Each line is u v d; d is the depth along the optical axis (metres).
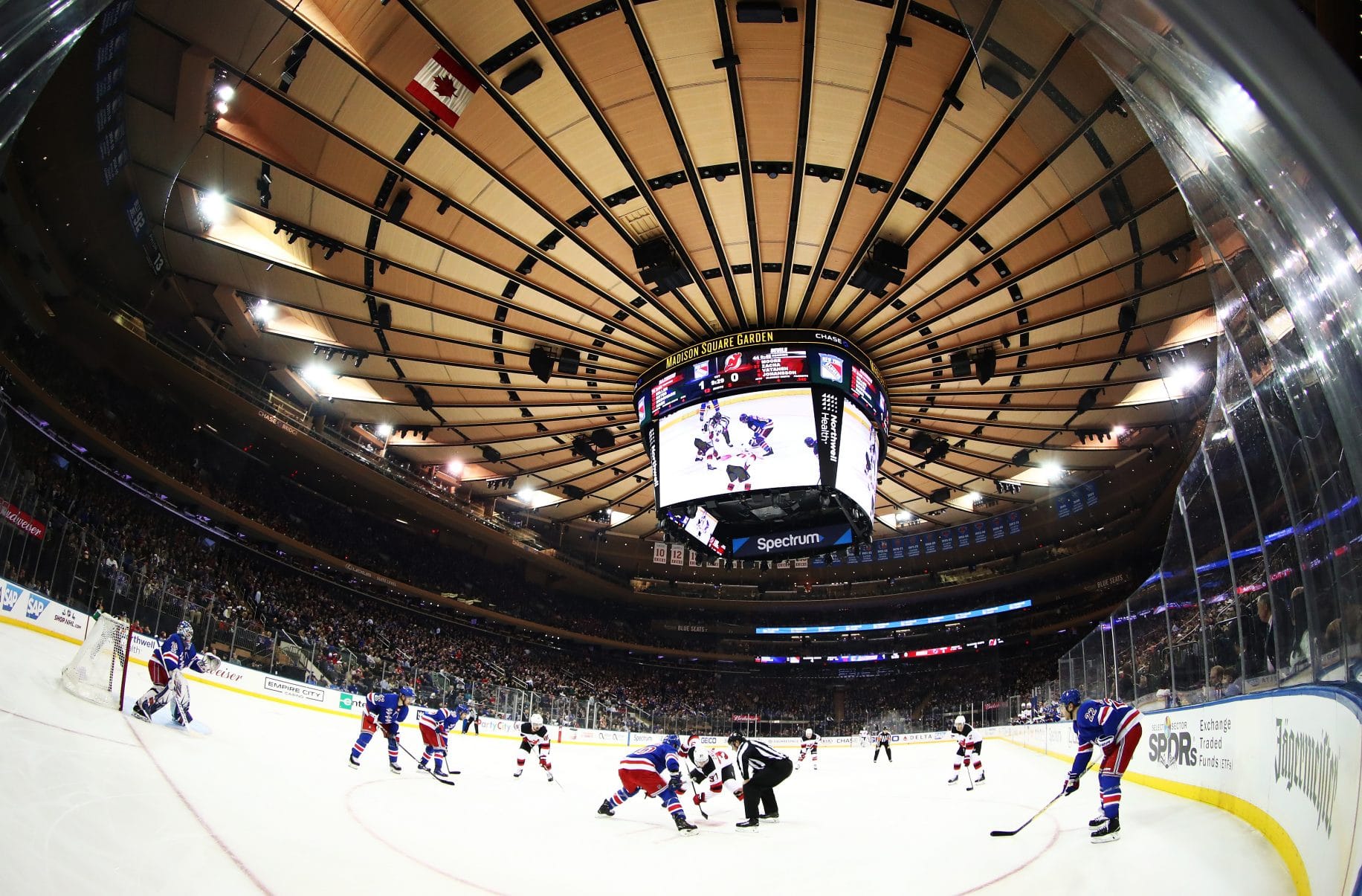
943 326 26.48
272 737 16.14
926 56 16.88
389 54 17.08
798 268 24.16
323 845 8.05
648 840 10.34
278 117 18.88
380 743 20.64
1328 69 3.23
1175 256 22.39
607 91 18.12
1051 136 18.34
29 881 5.13
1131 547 45.97
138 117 18.81
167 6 15.87
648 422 28.36
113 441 28.67
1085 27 4.73
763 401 26.02
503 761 23.11
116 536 26.55
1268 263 4.85
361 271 24.56
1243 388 9.33
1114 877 7.12
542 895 7.19
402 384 32.12
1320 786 6.16
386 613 44.47
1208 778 11.01
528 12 16.17
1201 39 3.52
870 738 43.81
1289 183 3.83
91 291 25.59
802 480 25.16
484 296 25.30
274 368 32.38
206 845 7.07
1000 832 9.66
